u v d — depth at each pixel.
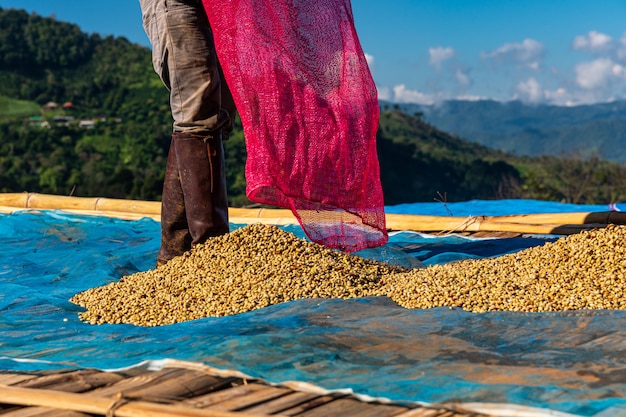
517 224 5.80
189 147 4.31
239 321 3.35
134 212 7.34
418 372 2.54
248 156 4.09
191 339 3.06
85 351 3.05
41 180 69.25
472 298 3.43
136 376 2.63
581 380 2.38
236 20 4.10
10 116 109.56
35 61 135.25
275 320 3.29
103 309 3.81
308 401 2.33
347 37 4.29
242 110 4.09
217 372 2.59
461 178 71.31
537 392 2.27
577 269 3.54
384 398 2.31
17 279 4.96
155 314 3.67
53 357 3.01
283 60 4.13
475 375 2.48
